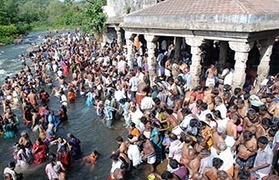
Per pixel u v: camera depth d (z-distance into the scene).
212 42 18.77
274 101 9.41
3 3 76.38
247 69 15.18
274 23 11.49
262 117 8.73
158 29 14.12
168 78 14.41
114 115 14.40
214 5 12.11
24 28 71.94
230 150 7.73
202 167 7.21
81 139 12.86
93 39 38.06
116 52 24.53
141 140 9.97
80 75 21.28
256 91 12.29
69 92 17.77
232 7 11.29
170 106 11.91
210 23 11.45
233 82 11.48
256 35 11.02
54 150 11.96
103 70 20.66
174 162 7.54
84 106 16.94
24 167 10.88
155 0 25.30
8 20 69.94
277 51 17.91
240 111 9.39
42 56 32.31
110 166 10.65
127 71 17.72
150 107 11.88
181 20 12.73
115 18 26.05
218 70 15.79
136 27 15.24
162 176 6.84
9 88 18.83
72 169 10.58
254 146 7.45
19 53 41.28
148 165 10.12
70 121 14.90
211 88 10.91
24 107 14.78
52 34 67.12
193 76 13.09
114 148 11.84
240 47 10.94
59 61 26.92
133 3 26.42
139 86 13.30
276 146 7.45
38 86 21.27
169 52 19.06
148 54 15.49
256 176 6.86
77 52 30.39
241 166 7.60
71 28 84.06
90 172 10.37
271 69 16.56
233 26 10.65
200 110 9.85
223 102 10.29
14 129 13.59
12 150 12.41
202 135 8.52
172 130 9.72
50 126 12.76
